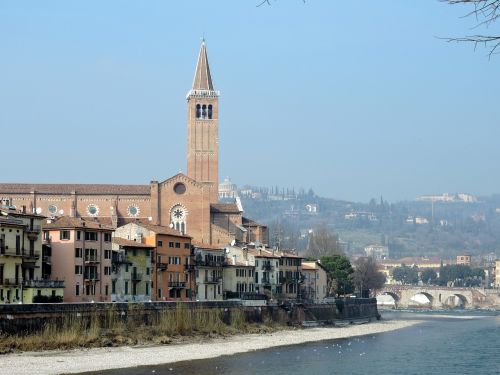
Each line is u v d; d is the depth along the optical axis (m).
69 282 176.62
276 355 156.00
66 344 148.38
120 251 195.12
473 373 131.38
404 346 180.75
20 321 143.38
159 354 151.00
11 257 159.25
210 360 145.88
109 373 125.50
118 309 167.12
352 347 176.50
